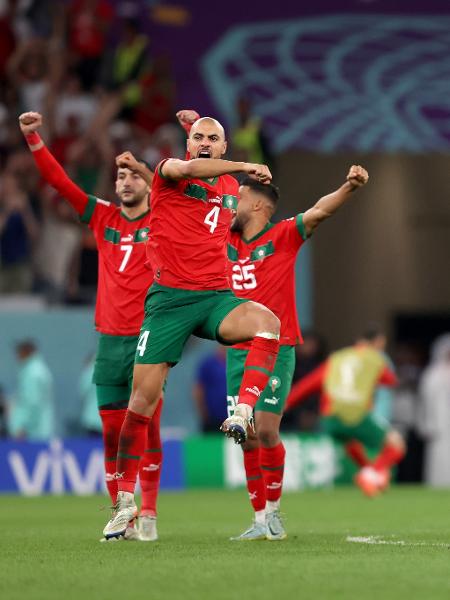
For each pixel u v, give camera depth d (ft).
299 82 265.34
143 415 82.33
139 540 90.38
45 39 242.78
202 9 271.69
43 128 226.79
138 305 92.07
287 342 91.45
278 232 91.76
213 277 82.43
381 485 173.17
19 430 190.90
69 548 82.58
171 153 236.22
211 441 204.03
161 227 82.28
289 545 84.74
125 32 248.52
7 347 206.39
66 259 214.69
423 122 264.31
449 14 284.41
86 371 199.31
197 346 219.41
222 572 65.41
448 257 262.47
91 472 187.73
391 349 261.65
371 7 282.56
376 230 259.39
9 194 212.84
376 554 76.64
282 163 253.65
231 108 257.55
